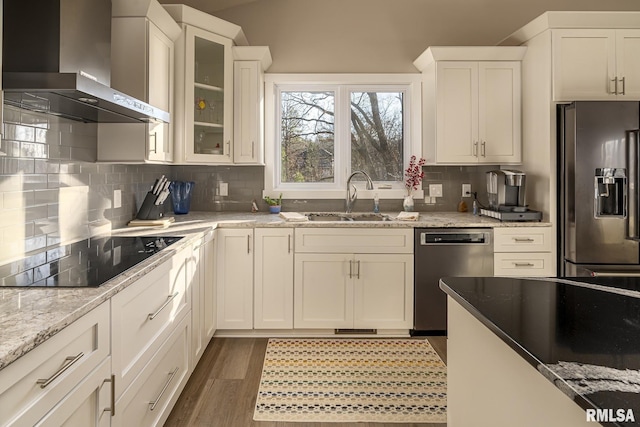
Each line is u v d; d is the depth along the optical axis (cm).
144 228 278
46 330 99
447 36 386
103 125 253
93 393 127
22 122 186
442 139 345
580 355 81
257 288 311
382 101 390
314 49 385
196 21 304
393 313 313
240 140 343
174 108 300
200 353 265
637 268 284
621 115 283
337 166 390
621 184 286
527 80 338
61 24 173
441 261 311
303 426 205
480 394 122
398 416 213
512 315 105
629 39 307
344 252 311
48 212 205
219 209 386
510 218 313
